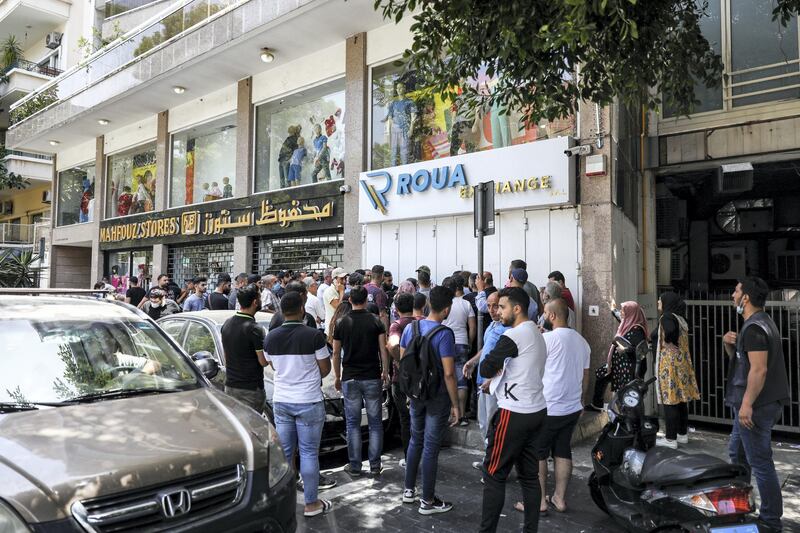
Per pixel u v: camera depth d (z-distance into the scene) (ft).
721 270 38.14
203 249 49.52
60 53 84.07
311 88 41.34
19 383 10.73
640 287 32.81
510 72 17.78
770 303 25.36
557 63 16.93
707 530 10.59
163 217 51.83
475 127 32.09
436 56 17.54
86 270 70.33
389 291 29.14
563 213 27.12
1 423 9.43
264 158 44.42
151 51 45.83
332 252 39.70
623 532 13.93
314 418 15.07
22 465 8.18
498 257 29.17
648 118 31.96
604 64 17.79
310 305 27.43
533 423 12.26
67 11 81.76
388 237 34.01
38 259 71.20
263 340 16.80
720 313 27.37
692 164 30.94
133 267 57.21
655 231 33.73
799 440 23.73
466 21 16.83
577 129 27.09
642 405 13.62
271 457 10.53
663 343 21.33
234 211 45.24
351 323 17.99
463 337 22.48
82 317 13.02
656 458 12.21
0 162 79.00
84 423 9.69
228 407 11.53
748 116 28.86
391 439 22.35
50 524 7.62
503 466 12.39
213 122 48.88
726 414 26.45
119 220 57.26
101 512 8.04
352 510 15.43
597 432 23.34
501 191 28.50
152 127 54.39
